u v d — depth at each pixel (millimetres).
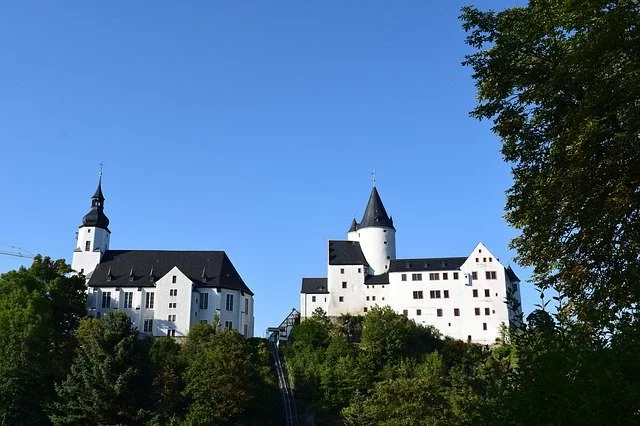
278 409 106250
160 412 81000
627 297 22266
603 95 22141
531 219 26609
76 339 108188
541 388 12641
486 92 27781
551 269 26953
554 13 25156
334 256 153125
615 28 21828
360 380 108812
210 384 89938
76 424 78812
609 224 23250
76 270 142000
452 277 141000
